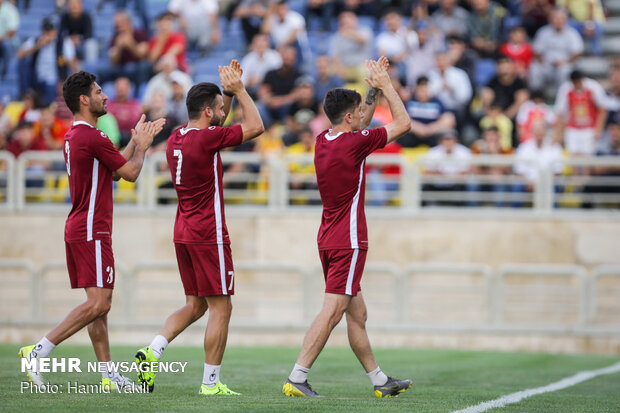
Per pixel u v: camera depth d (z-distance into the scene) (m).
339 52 59.75
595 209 49.78
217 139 21.38
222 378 27.23
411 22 61.00
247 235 48.56
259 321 44.84
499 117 53.41
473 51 59.91
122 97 54.00
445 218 48.09
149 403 19.33
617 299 46.81
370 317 48.06
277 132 52.62
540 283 47.84
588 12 64.25
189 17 63.69
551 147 50.69
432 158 47.44
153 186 49.00
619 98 55.34
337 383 26.83
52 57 60.16
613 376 31.14
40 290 44.94
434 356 38.25
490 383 28.00
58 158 49.41
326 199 22.50
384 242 48.38
